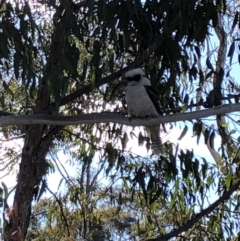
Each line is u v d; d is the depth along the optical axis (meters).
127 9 4.38
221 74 4.75
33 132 5.05
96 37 4.89
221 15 5.34
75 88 5.78
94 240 6.49
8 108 6.36
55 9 4.55
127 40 4.52
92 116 4.23
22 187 4.98
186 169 5.29
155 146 5.32
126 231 6.83
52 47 4.49
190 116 4.16
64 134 6.23
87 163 6.01
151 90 4.91
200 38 4.64
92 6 3.95
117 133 5.65
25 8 4.37
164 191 5.75
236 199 6.04
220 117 5.30
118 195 6.31
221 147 5.67
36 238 6.69
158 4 4.77
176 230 5.73
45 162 5.36
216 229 6.04
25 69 4.23
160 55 4.90
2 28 4.18
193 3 4.50
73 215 6.30
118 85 5.09
